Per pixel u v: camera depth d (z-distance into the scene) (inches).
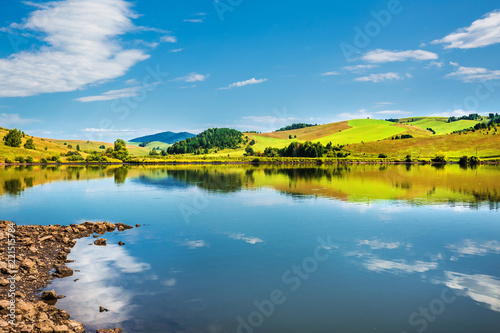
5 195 1872.5
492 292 602.2
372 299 576.1
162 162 6569.9
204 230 1051.3
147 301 567.8
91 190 2089.1
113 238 960.3
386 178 2819.9
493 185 2260.1
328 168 4537.4
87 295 588.7
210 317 516.1
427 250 840.3
